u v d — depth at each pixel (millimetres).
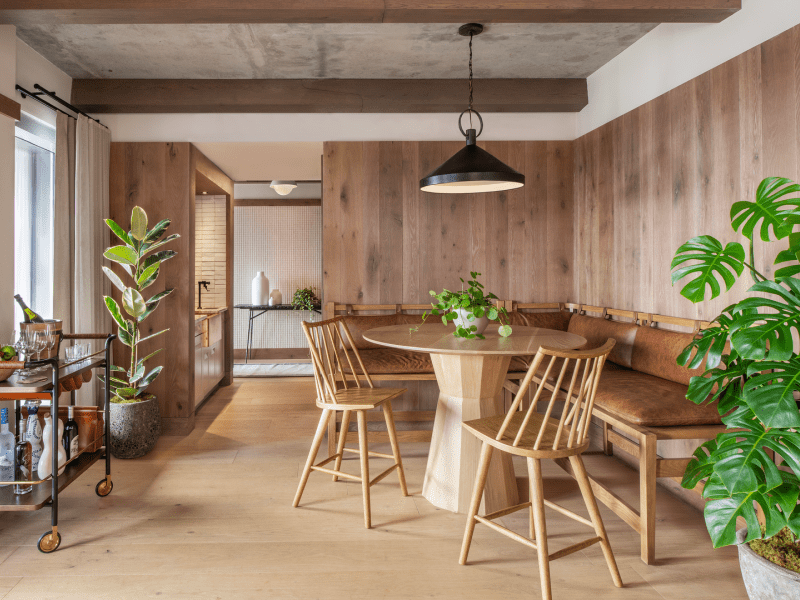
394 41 3461
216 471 3242
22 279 3557
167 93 4047
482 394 2707
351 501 2805
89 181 3707
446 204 4336
